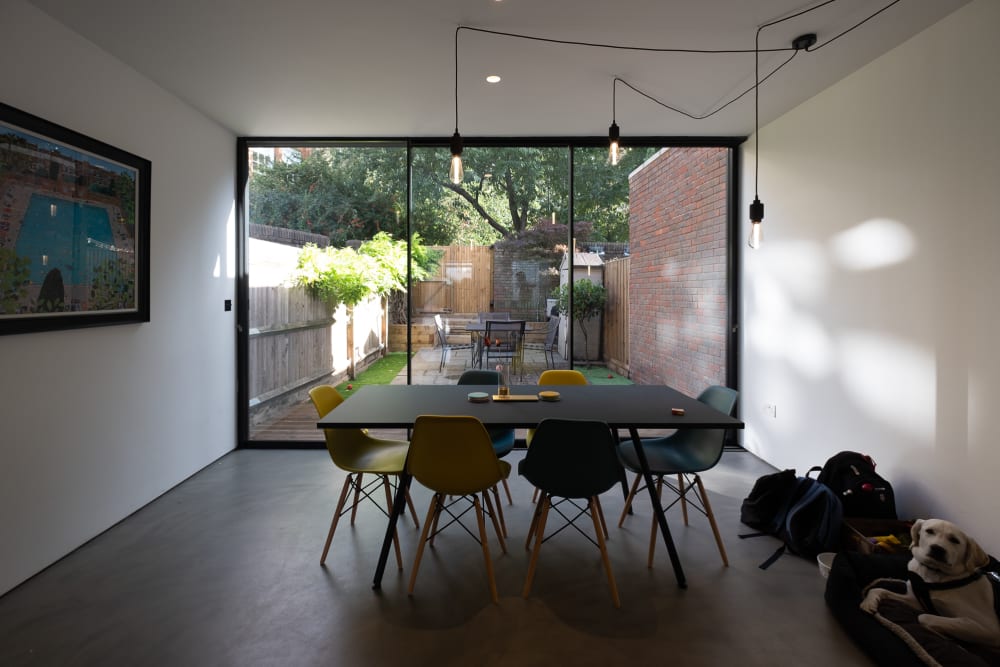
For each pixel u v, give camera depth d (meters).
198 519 3.24
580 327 4.81
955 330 2.63
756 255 4.50
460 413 2.70
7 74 2.40
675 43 2.97
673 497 3.65
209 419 4.25
